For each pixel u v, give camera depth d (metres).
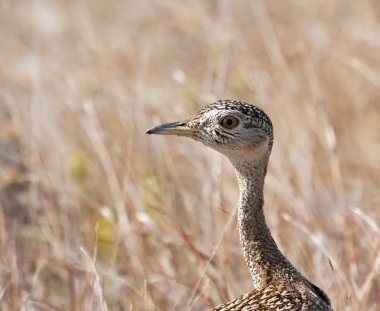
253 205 11.37
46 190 16.14
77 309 13.31
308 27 21.00
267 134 11.34
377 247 13.63
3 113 19.38
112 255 14.96
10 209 16.39
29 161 17.11
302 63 19.91
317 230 14.61
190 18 22.14
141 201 15.29
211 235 14.13
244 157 11.34
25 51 22.23
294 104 17.81
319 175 16.09
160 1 23.34
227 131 11.24
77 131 17.89
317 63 19.97
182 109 18.12
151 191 15.21
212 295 13.52
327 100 19.45
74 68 20.28
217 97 17.55
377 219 15.16
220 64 19.28
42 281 14.66
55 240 15.18
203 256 13.38
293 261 14.22
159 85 19.72
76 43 21.83
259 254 11.30
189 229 15.12
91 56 20.41
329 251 14.16
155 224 14.66
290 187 15.34
